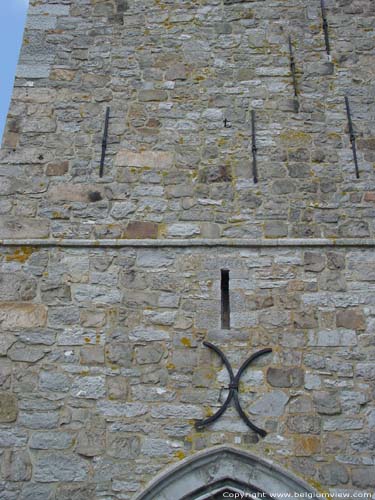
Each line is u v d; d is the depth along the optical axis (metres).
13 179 6.70
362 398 5.57
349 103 7.28
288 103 7.28
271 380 5.65
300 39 7.77
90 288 6.09
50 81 7.38
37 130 7.04
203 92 7.36
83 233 6.40
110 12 7.95
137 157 6.89
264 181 6.74
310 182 6.73
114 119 7.15
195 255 6.27
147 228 6.45
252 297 6.05
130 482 5.23
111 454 5.34
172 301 6.03
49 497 5.17
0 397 5.56
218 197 6.64
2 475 5.25
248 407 5.54
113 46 7.68
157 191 6.68
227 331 5.88
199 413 5.50
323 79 7.46
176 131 7.09
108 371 5.69
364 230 6.43
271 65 7.57
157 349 5.79
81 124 7.11
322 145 6.99
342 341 5.82
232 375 5.64
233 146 6.99
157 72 7.50
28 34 7.71
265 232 6.42
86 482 5.23
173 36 7.78
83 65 7.52
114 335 5.86
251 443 5.38
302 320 5.93
